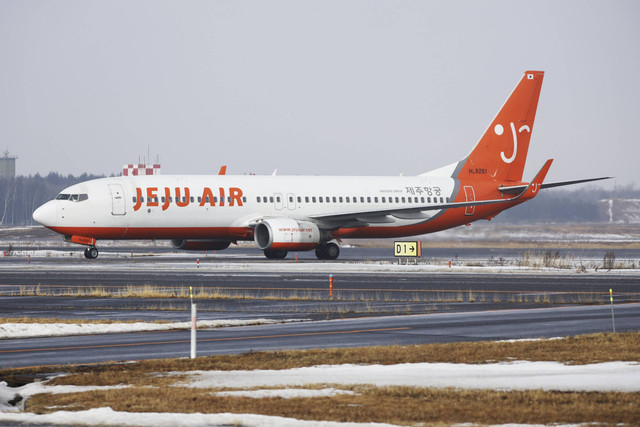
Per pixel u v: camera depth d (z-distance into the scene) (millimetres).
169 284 141750
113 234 198875
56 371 62094
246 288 134750
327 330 86500
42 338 81000
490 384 55188
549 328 87750
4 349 74000
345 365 63188
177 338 80812
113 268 178750
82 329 86000
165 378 58219
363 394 52281
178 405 49719
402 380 56812
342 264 192500
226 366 62781
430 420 45812
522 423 44938
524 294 127062
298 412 47844
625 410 47188
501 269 180750
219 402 50469
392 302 115062
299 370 61062
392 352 69000
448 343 75812
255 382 56500
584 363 63344
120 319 96125
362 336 81812
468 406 48812
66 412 48000
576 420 45250
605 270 182875
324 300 117625
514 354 67562
